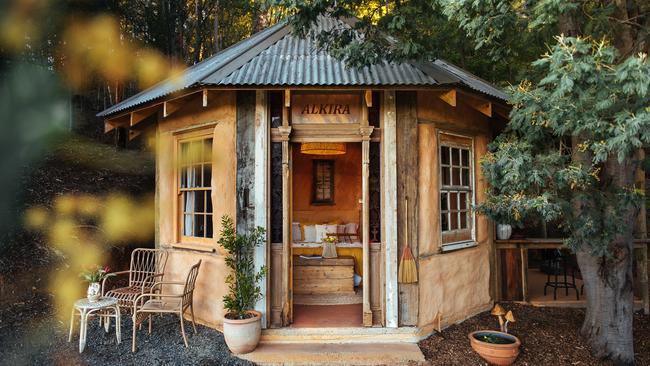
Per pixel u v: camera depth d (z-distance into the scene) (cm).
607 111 343
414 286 561
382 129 566
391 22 489
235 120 567
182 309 532
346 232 841
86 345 522
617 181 506
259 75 521
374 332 551
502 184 450
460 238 663
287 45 636
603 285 540
